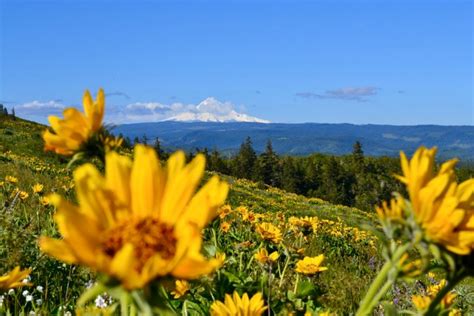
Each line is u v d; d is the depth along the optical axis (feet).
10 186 42.98
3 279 7.21
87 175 4.62
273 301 13.25
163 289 10.98
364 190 364.79
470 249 5.51
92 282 15.49
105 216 4.42
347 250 48.32
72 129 6.42
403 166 5.58
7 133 153.07
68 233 4.06
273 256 16.01
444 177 5.31
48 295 15.53
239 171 371.97
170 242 4.34
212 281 12.80
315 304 15.48
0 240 17.15
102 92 6.63
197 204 4.36
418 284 19.07
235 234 27.53
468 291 18.93
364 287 18.74
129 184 4.57
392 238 5.51
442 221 5.28
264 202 117.70
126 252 3.83
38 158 108.68
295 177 374.02
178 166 4.67
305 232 31.68
